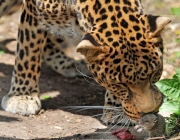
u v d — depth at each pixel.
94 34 12.59
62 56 18.98
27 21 15.71
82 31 13.78
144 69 12.55
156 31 12.56
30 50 15.94
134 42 12.57
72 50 20.56
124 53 12.51
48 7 14.52
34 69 16.14
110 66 12.60
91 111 16.39
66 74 18.94
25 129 14.75
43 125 15.25
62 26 14.88
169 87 14.24
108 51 12.45
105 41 12.52
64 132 14.73
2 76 18.61
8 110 16.02
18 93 16.23
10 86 17.81
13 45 21.59
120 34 12.62
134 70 12.55
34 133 14.53
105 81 12.88
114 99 15.02
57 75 19.16
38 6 14.76
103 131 14.66
